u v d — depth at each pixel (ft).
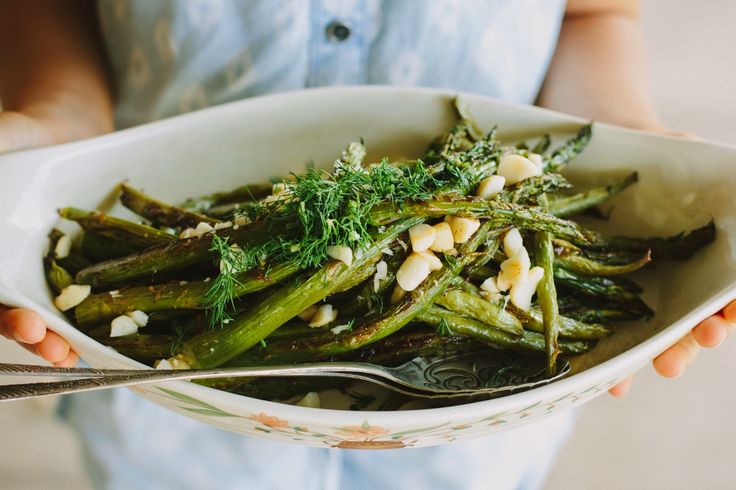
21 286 1.57
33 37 2.10
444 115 1.90
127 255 1.67
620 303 1.69
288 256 1.47
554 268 1.66
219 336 1.47
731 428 2.83
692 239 1.71
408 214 1.49
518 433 2.13
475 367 1.58
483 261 1.56
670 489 2.64
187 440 2.13
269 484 2.17
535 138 1.89
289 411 1.32
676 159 1.78
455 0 1.97
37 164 1.67
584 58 2.20
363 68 2.06
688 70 3.93
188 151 1.86
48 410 2.82
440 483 2.13
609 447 2.78
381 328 1.48
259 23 1.97
